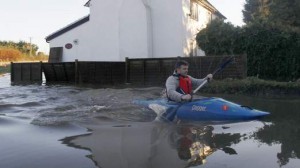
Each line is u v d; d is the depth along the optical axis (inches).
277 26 725.9
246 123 285.4
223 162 186.2
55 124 292.4
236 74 618.8
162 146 219.6
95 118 315.3
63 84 764.0
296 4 887.1
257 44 725.9
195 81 351.6
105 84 753.6
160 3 916.6
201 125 280.7
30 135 254.5
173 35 911.0
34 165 186.2
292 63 705.0
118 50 949.2
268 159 190.9
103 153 206.2
